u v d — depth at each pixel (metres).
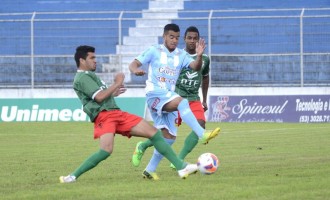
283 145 50.91
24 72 89.81
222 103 83.56
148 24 98.19
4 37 97.75
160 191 26.92
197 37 36.91
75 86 29.88
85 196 26.09
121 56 88.88
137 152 33.00
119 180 31.30
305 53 84.69
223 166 36.75
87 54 29.75
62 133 68.12
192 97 37.66
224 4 100.31
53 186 29.34
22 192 27.69
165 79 32.03
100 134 29.83
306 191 26.19
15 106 86.12
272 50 91.94
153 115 33.28
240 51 93.06
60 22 98.00
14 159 43.66
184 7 101.50
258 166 36.47
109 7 103.31
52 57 89.31
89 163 30.22
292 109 81.81
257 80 85.94
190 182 29.58
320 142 53.00
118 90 30.25
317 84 85.38
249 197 24.95
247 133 64.38
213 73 86.31
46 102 85.75
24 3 104.12
